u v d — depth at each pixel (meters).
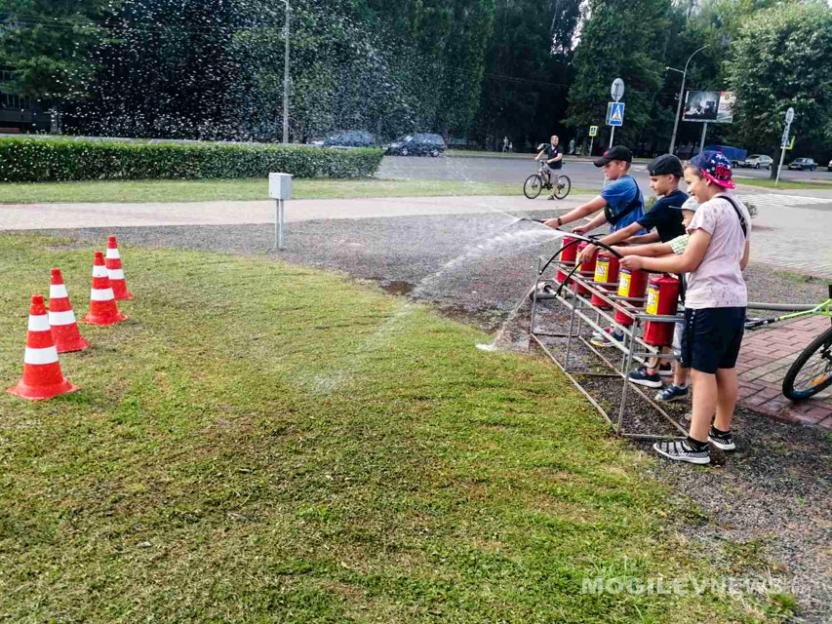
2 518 2.59
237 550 2.47
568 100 54.91
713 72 61.16
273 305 5.89
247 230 10.07
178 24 26.52
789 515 2.97
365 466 3.13
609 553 2.59
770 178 36.31
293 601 2.22
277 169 20.09
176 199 13.39
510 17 52.75
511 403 4.00
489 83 52.47
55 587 2.23
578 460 3.34
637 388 4.22
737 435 3.81
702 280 3.27
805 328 6.32
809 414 4.19
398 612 2.20
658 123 61.78
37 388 3.72
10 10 28.70
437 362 4.62
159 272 6.94
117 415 3.54
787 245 12.17
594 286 4.64
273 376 4.20
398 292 6.77
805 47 32.91
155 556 2.41
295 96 26.16
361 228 10.92
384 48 34.00
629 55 52.59
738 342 3.38
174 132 29.55
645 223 4.52
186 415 3.58
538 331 5.64
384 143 36.44
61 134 32.28
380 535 2.61
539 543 2.62
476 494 2.95
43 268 6.83
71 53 29.53
